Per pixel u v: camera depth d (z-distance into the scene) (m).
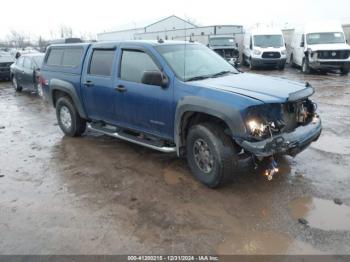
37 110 9.96
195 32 26.77
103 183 4.71
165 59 4.78
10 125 8.23
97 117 6.06
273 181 4.54
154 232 3.53
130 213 3.90
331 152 5.51
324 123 7.33
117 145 6.32
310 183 4.45
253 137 3.85
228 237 3.40
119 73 5.36
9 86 16.02
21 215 3.94
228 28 26.73
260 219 3.69
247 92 4.06
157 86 4.74
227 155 4.12
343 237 3.34
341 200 4.02
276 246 3.25
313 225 3.55
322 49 17.23
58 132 7.42
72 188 4.59
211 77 4.86
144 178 4.81
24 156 5.91
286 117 4.19
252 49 21.52
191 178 4.73
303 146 4.27
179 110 4.42
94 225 3.69
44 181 4.84
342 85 13.34
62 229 3.63
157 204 4.08
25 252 3.28
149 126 5.05
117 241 3.40
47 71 7.01
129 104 5.20
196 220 3.71
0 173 5.17
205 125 4.28
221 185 4.35
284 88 4.32
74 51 6.41
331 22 19.17
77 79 6.17
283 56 20.81
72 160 5.63
